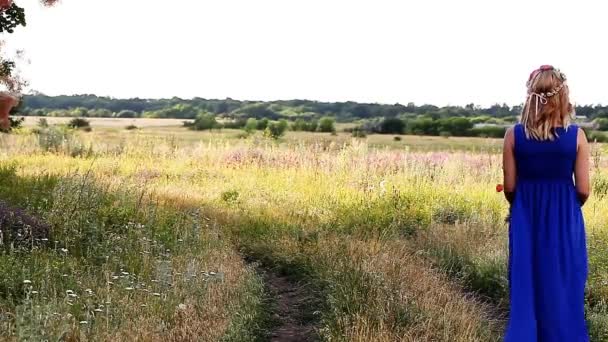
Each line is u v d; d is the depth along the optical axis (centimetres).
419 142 4666
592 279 777
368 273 744
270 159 2136
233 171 1952
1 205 892
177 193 1455
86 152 2675
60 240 862
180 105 9531
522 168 471
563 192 466
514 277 464
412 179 1670
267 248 994
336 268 795
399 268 800
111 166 2105
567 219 464
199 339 571
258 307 712
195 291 689
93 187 1145
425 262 881
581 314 463
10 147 2748
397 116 7494
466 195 1477
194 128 6769
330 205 1315
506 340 461
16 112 1598
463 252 920
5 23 1183
